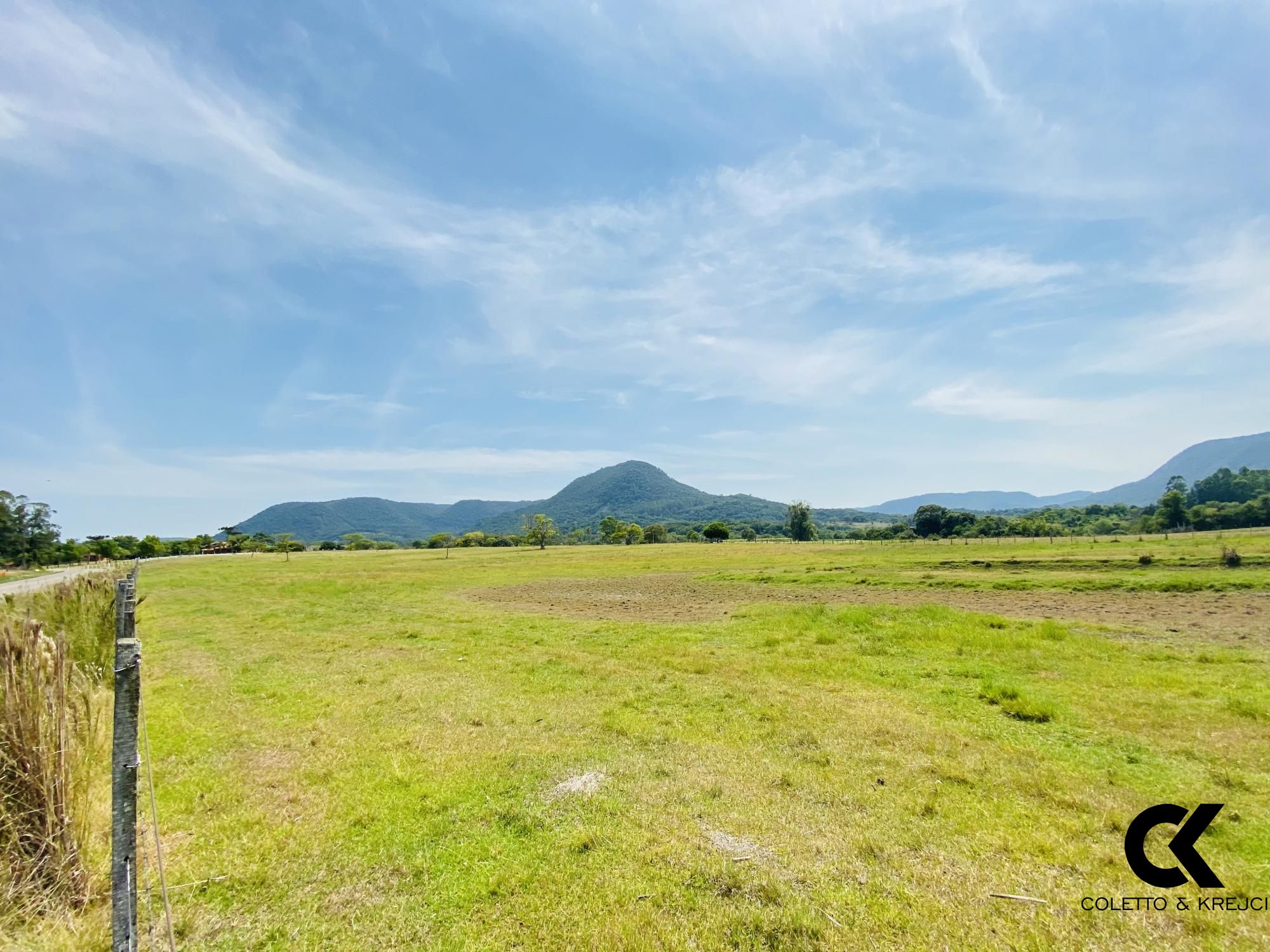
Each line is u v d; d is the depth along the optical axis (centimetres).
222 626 1897
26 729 441
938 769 665
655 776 664
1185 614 1709
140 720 848
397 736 809
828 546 6900
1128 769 655
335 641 1585
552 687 1067
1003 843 511
